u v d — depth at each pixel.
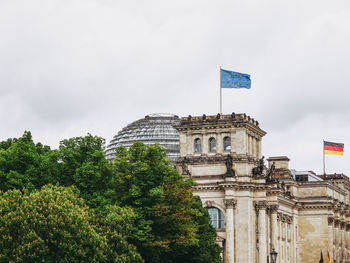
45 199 128.88
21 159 154.88
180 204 153.38
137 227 143.88
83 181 153.88
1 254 120.69
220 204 199.12
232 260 195.12
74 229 124.88
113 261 130.50
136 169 153.38
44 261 120.94
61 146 163.88
